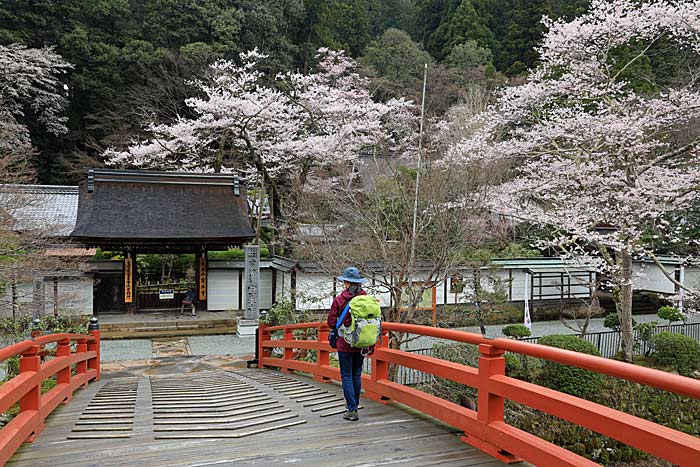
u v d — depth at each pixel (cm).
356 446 392
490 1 3856
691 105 1094
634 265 2322
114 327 1644
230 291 1936
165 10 3102
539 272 1991
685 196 1155
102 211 1733
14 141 2256
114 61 2959
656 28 1183
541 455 310
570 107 1468
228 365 1275
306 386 688
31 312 1220
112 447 401
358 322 449
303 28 3688
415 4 4709
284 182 2192
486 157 1285
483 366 373
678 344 1364
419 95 2667
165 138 2522
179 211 1809
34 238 1216
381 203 1103
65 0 3089
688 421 1061
